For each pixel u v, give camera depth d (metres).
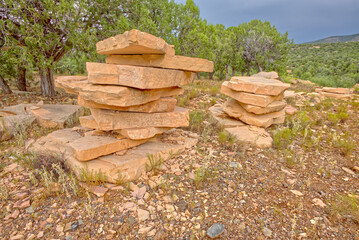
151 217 2.30
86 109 5.95
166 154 3.57
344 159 4.02
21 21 5.79
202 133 4.75
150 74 2.83
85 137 3.37
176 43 10.49
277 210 2.48
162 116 3.60
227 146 4.26
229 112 5.56
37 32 5.66
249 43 19.70
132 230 2.12
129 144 3.42
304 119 6.01
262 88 5.08
